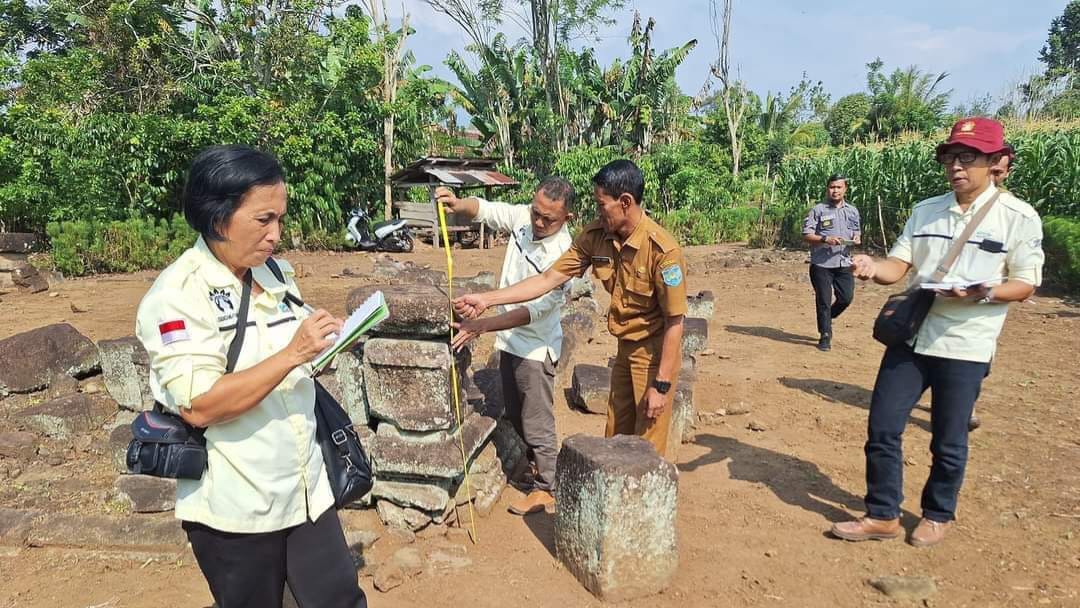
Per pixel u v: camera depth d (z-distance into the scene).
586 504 3.01
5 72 16.09
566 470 3.15
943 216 3.34
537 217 3.68
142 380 4.49
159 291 1.74
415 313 3.31
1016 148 12.23
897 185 15.22
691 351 6.95
